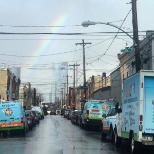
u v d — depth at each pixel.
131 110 16.30
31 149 17.80
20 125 28.08
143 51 39.25
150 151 17.20
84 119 35.06
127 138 17.09
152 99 15.05
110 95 61.16
